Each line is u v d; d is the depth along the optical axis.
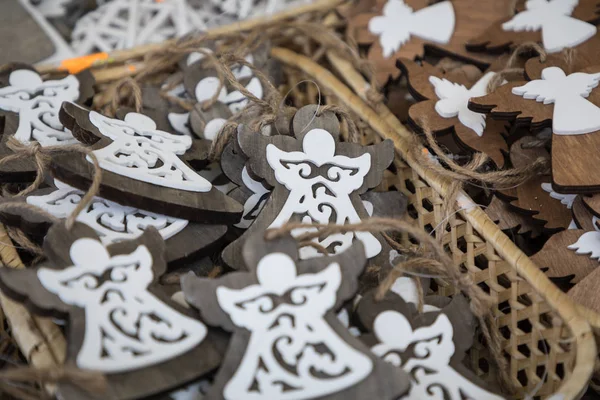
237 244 0.42
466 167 0.46
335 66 0.58
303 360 0.36
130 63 0.56
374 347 0.38
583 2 0.54
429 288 0.47
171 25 0.68
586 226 0.45
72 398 0.34
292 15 0.59
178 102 0.52
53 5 0.66
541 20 0.53
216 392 0.35
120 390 0.35
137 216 0.42
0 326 0.44
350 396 0.35
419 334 0.39
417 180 0.49
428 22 0.57
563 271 0.44
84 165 0.41
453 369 0.39
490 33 0.54
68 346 0.35
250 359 0.36
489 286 0.44
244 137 0.43
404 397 0.38
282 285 0.37
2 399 0.39
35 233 0.42
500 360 0.42
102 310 0.36
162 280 0.41
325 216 0.43
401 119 0.57
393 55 0.56
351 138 0.47
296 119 0.45
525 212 0.47
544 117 0.46
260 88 0.53
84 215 0.42
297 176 0.44
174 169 0.43
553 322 0.41
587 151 0.44
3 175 0.44
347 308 0.40
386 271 0.43
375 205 0.47
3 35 0.59
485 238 0.44
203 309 0.36
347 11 0.60
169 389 0.36
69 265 0.37
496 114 0.47
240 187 0.47
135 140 0.44
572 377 0.39
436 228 0.45
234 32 0.57
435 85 0.50
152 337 0.36
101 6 0.67
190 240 0.42
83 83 0.51
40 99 0.49
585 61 0.49
